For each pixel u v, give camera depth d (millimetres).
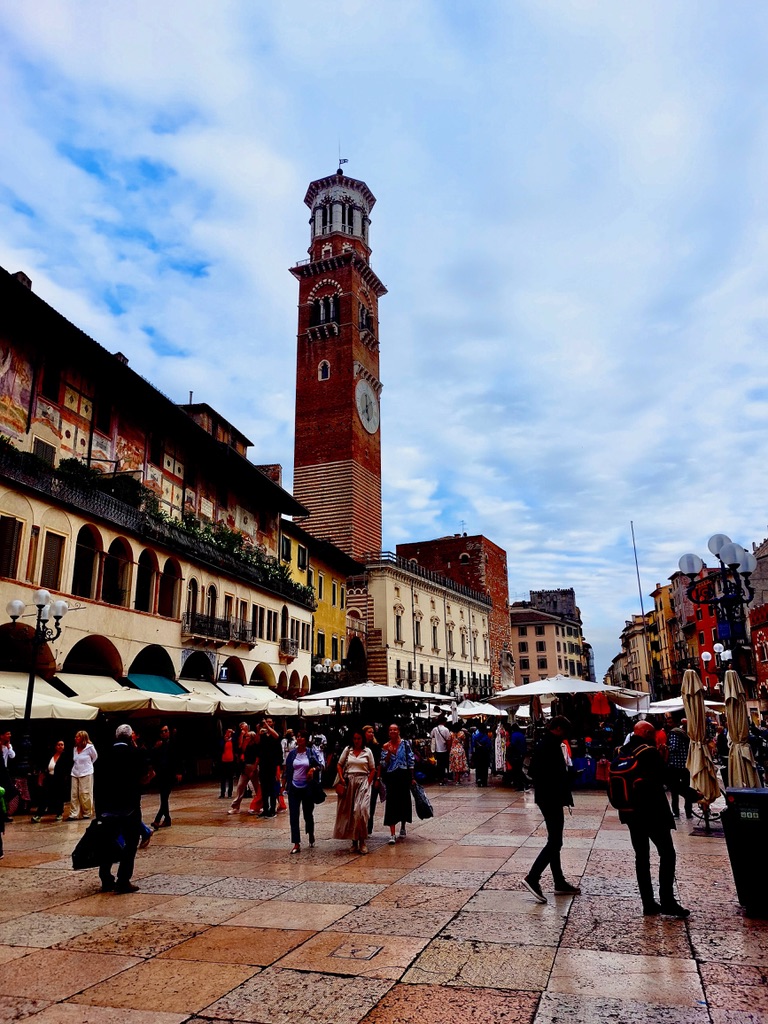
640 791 8031
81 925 7801
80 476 23891
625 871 10078
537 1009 5438
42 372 25438
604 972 6160
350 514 63656
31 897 9133
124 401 30172
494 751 27688
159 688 26359
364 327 71188
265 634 38406
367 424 69125
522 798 19859
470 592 82062
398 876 10008
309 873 10359
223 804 19688
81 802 17375
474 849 12047
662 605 103750
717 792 13734
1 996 5852
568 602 132625
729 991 5715
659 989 5777
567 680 24094
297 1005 5586
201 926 7688
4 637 21766
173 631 28891
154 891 9344
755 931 7207
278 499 43562
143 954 6820
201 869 10758
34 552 21359
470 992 5785
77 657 25266
